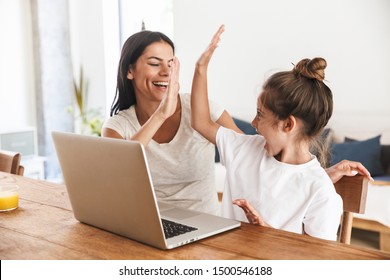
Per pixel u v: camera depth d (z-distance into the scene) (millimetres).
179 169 1658
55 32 4781
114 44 4840
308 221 1271
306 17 4020
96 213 1165
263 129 1354
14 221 1262
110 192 1081
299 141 1333
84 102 4977
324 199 1250
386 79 3750
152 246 1058
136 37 1646
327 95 1333
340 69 3930
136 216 1045
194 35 4562
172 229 1132
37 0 4621
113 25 4820
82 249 1053
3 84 4551
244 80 4367
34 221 1262
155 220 1007
